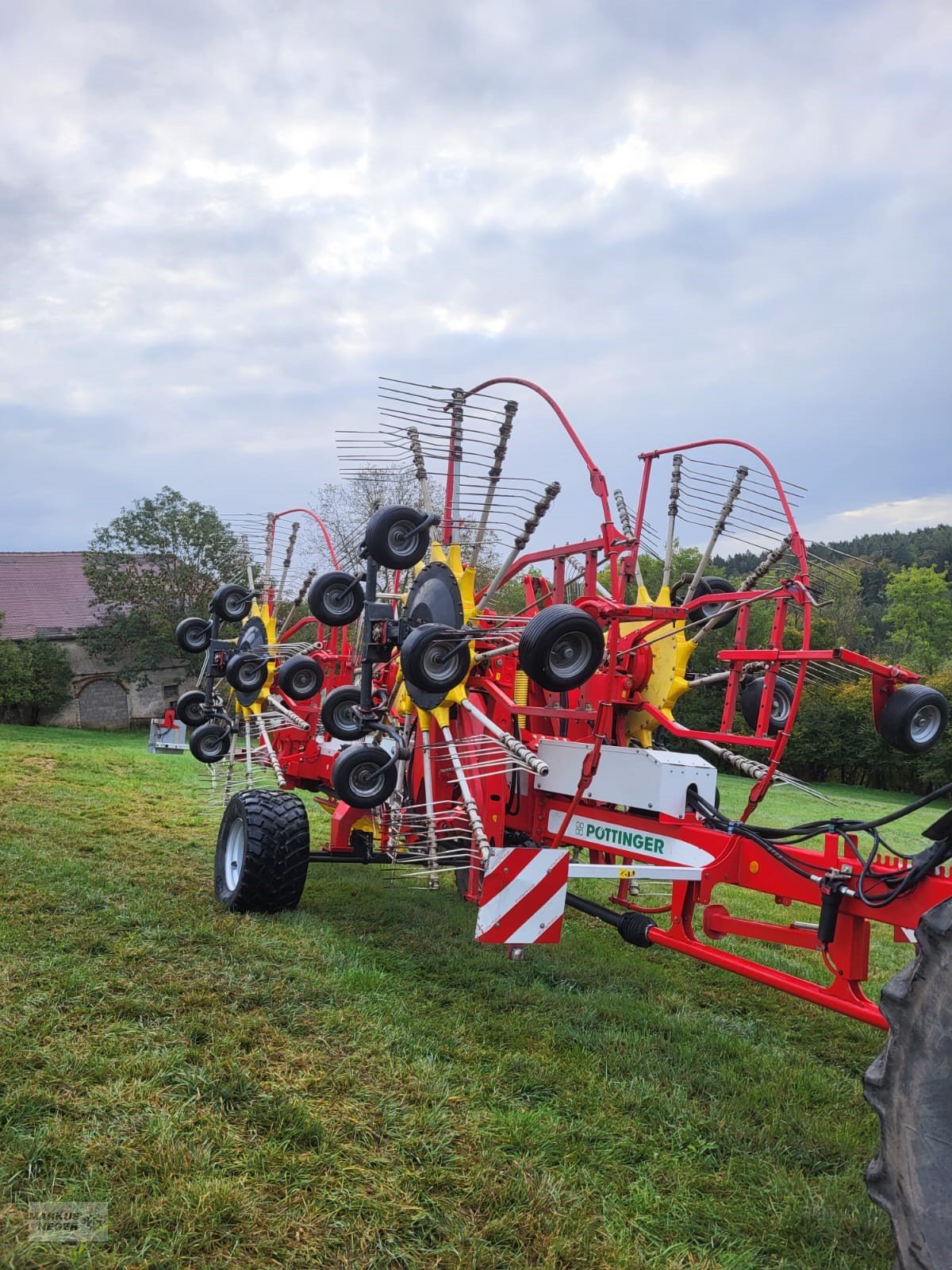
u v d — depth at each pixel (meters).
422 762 5.74
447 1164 2.96
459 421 5.59
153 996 4.12
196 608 29.59
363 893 6.73
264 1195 2.72
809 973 5.56
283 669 7.58
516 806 5.45
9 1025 3.69
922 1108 2.14
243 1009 4.09
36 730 24.42
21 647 28.47
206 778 13.10
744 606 5.14
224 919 5.46
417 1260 2.50
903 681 4.59
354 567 8.23
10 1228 2.47
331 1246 2.53
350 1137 3.08
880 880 3.45
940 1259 2.01
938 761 21.61
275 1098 3.28
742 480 5.38
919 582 45.44
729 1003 4.95
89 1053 3.48
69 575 35.09
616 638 4.77
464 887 6.21
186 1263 2.41
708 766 4.65
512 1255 2.55
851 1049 4.40
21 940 4.77
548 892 4.23
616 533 5.15
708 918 4.24
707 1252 2.66
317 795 9.13
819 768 24.39
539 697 5.54
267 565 9.41
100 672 30.14
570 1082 3.68
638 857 4.66
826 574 5.45
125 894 5.92
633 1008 4.62
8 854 6.84
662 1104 3.53
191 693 9.44
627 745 5.33
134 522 29.25
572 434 5.11
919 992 2.20
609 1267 2.55
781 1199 2.97
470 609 5.34
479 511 5.55
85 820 8.88
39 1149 2.81
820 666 5.49
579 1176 2.97
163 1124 3.01
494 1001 4.57
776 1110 3.53
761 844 3.96
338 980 4.52
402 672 5.00
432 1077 3.55
